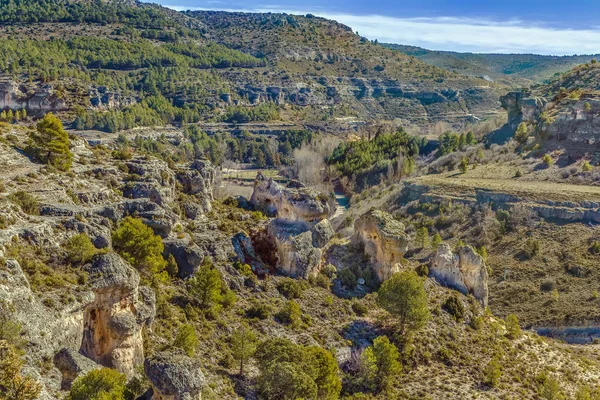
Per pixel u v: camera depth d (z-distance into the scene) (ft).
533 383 269.03
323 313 279.49
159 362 157.58
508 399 250.37
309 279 301.22
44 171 266.36
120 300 194.90
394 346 254.88
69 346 176.35
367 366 243.60
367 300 299.99
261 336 247.91
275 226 305.94
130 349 194.08
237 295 269.85
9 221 200.75
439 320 295.48
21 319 163.43
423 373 262.88
